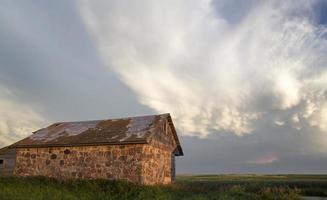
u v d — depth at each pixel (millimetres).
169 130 26344
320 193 26594
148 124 23281
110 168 20797
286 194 19781
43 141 23297
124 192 17406
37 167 22641
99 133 23000
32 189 15391
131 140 20438
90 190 17516
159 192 17453
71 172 21625
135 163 20312
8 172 25375
